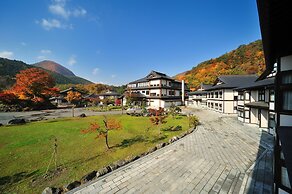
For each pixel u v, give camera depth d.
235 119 21.77
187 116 24.44
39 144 11.12
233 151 9.62
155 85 43.19
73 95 47.88
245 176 6.68
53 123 19.25
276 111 5.05
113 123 12.12
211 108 32.88
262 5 2.29
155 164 7.89
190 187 5.98
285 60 4.88
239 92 21.34
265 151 9.38
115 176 6.77
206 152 9.46
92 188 5.94
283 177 4.57
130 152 9.61
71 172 7.23
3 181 6.52
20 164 8.04
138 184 6.20
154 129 15.82
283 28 3.49
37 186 6.16
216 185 6.11
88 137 12.82
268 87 13.60
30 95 38.53
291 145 3.28
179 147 10.33
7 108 33.41
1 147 10.52
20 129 15.92
